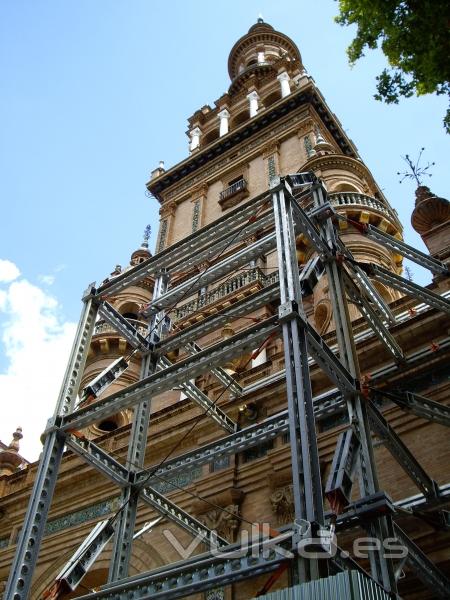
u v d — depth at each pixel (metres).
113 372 11.22
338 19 12.40
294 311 8.23
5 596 8.30
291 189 11.02
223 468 15.43
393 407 13.35
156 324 12.55
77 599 7.84
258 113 36.12
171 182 38.88
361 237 22.89
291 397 7.54
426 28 11.27
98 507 17.67
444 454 12.15
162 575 7.40
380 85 12.27
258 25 52.50
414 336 14.43
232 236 11.31
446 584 8.95
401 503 11.08
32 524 8.99
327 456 13.70
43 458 9.73
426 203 20.91
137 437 11.26
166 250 11.92
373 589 5.85
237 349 8.82
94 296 12.03
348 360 9.55
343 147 37.34
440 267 12.62
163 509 10.91
